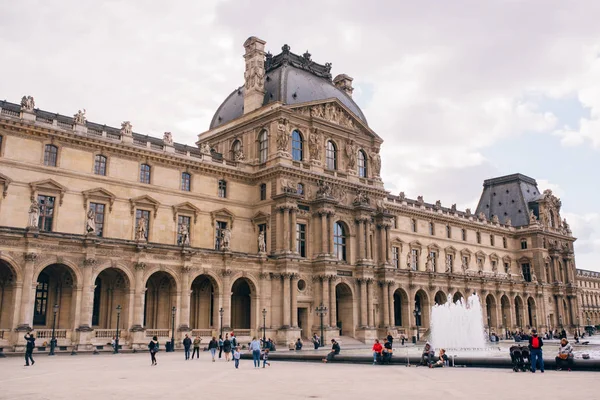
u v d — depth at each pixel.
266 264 81.06
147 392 29.00
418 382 33.28
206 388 30.75
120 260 66.62
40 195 68.25
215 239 83.38
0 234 57.97
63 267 65.69
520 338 101.25
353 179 95.00
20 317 58.44
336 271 87.38
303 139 90.19
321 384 32.62
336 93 98.88
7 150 66.44
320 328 82.50
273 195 85.25
